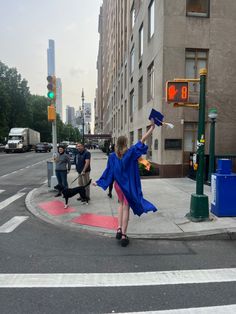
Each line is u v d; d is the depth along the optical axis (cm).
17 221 771
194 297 383
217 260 510
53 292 394
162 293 393
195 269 472
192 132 1577
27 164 2612
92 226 700
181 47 1540
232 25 1581
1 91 5641
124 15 3609
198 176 721
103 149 5791
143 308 356
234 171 1480
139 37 2369
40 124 8994
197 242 605
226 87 1593
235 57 1591
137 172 594
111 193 1066
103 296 385
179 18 1534
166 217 754
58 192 1077
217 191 741
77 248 568
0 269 469
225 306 360
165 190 1147
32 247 573
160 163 1552
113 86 5559
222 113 1594
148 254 537
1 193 1208
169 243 598
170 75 1538
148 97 1977
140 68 2298
